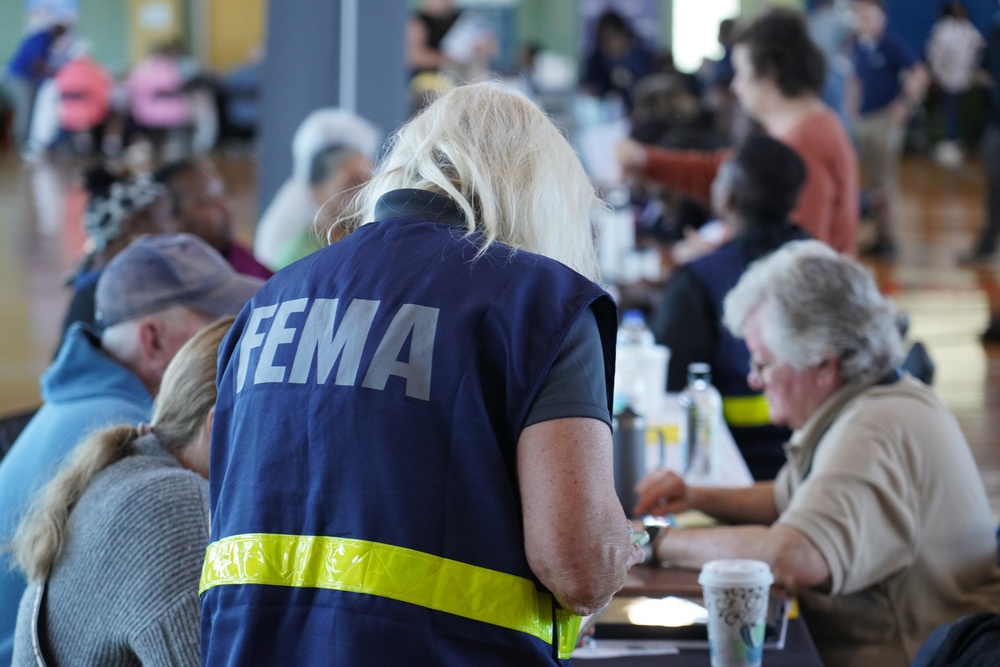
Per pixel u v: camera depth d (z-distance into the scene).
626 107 16.69
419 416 1.59
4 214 14.81
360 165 5.71
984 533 2.78
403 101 7.20
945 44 19.41
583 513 1.55
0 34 28.42
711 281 4.20
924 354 3.68
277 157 7.24
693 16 26.19
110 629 2.05
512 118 1.81
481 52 13.29
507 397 1.58
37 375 7.67
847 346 2.79
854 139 11.92
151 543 2.06
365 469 1.60
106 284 2.82
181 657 2.02
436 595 1.56
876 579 2.67
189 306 2.81
